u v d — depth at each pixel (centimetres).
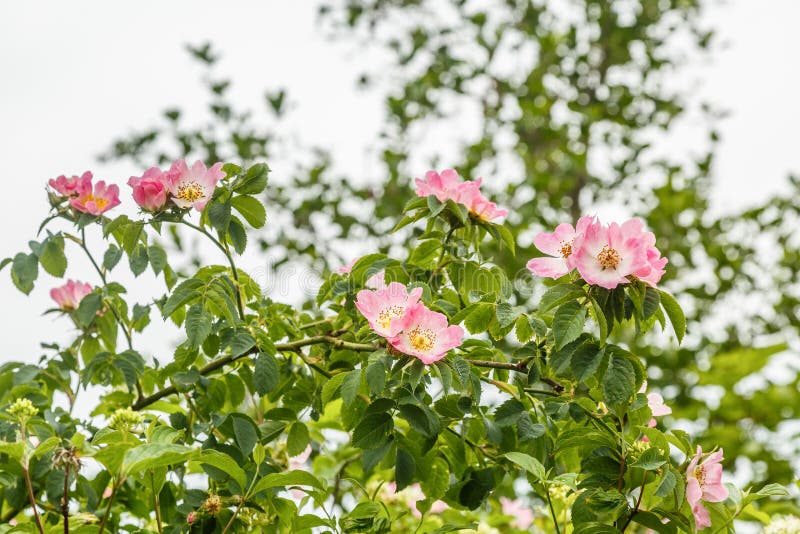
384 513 259
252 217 259
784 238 714
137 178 252
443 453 265
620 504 222
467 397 248
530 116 737
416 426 230
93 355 295
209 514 250
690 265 712
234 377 281
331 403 325
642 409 242
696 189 746
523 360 243
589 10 820
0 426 244
